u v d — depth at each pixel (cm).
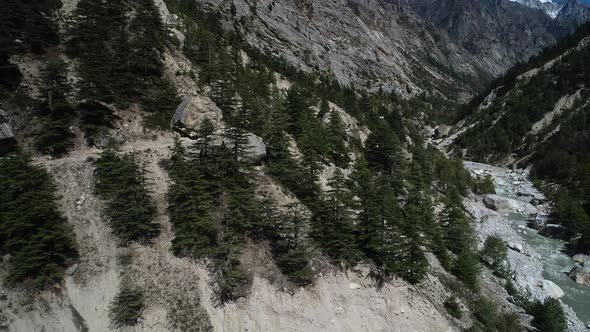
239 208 3678
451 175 8619
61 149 4206
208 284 3453
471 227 6181
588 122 11594
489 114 15862
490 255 5459
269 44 15088
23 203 3170
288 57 15300
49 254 3133
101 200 3806
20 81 4541
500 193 9400
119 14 5941
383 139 6469
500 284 4906
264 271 3606
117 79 5066
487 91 19150
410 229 4356
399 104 18738
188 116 5034
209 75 6297
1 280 3017
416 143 10356
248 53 11325
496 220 7312
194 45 7200
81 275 3272
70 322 3050
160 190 4106
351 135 7231
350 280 3788
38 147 4122
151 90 5403
